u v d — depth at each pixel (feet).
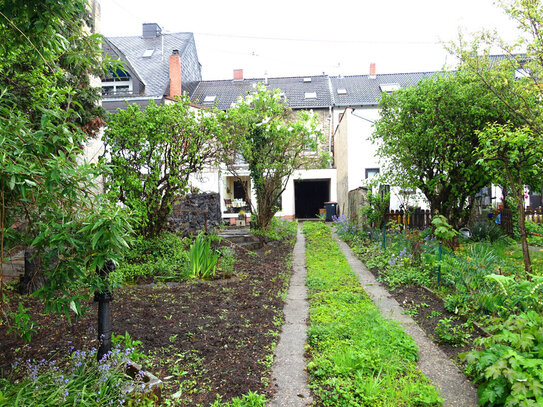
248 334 15.46
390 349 13.28
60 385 9.20
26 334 10.43
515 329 11.02
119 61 12.13
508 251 32.76
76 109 23.93
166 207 27.45
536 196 53.83
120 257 9.46
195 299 20.04
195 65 96.12
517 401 8.97
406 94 34.78
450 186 34.47
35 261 18.58
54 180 8.45
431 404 10.53
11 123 8.93
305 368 12.70
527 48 21.74
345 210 66.03
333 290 22.90
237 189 76.74
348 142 62.23
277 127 41.27
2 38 10.77
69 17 10.30
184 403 10.43
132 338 14.44
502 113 28.76
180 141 27.04
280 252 37.27
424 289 22.40
